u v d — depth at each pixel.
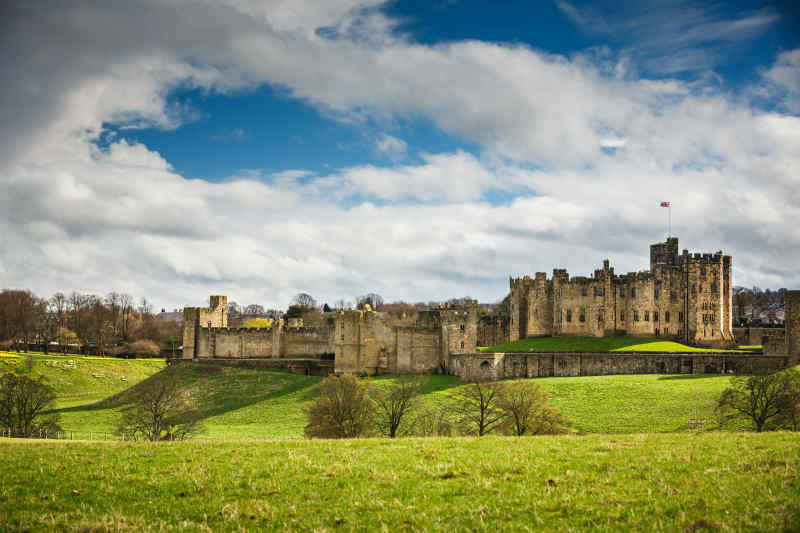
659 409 101.75
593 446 42.38
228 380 151.25
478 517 29.17
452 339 150.25
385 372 150.50
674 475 33.75
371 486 34.03
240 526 29.14
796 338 130.88
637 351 151.00
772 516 27.08
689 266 179.25
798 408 77.12
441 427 92.00
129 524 29.88
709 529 26.22
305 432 89.62
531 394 87.31
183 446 46.41
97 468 39.09
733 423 85.88
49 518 30.78
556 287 181.88
